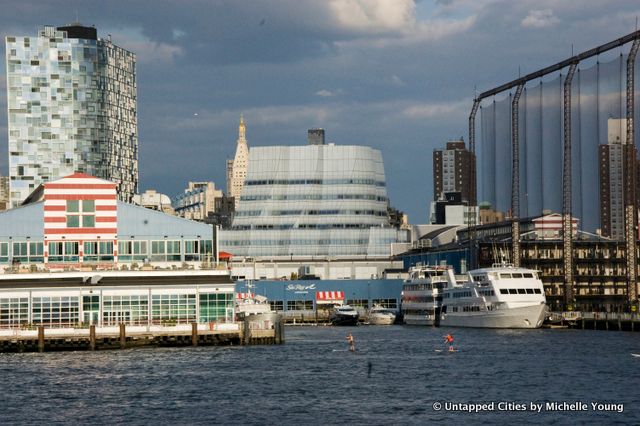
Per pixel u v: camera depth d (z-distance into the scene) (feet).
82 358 627.46
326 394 490.49
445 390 503.61
